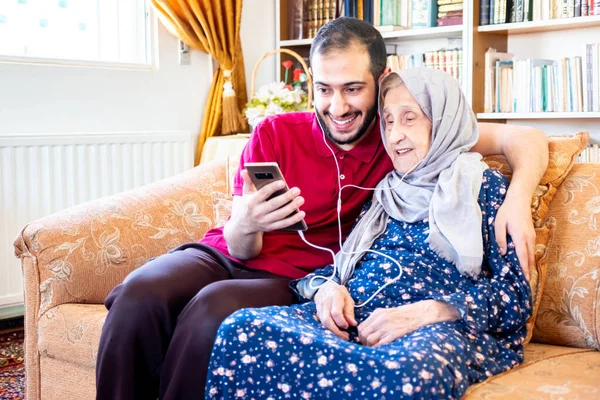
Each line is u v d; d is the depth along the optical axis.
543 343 1.79
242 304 1.66
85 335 1.92
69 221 2.14
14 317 3.37
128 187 3.54
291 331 1.44
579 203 1.79
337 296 1.63
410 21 3.80
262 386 1.44
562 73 3.27
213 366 1.49
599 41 3.40
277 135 1.99
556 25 3.30
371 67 1.83
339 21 1.88
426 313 1.52
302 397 1.39
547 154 1.81
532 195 1.72
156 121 3.82
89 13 3.68
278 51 3.79
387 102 1.78
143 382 1.71
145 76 3.75
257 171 1.67
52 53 3.57
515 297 1.59
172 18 3.75
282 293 1.77
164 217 2.29
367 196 1.94
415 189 1.76
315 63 1.86
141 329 1.69
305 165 1.95
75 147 3.34
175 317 1.74
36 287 2.08
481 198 1.68
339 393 1.35
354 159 1.93
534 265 1.67
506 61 3.48
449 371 1.34
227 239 1.87
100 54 3.73
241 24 4.16
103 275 2.14
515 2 3.42
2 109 3.26
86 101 3.53
